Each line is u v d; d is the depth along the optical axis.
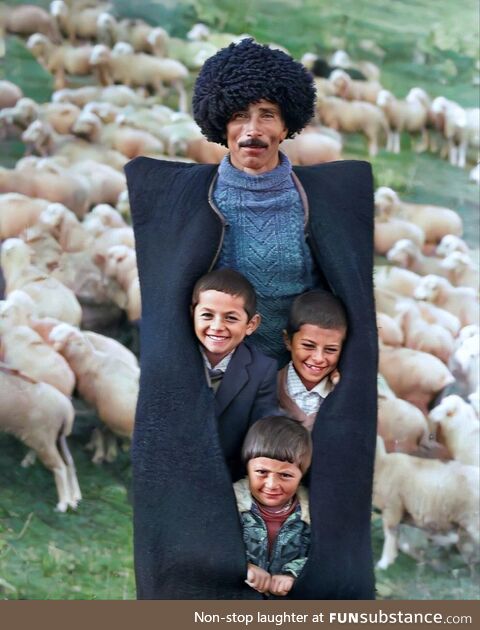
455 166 5.16
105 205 4.75
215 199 2.34
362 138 5.13
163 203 2.38
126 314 4.60
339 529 2.25
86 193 4.73
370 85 5.15
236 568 2.22
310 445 2.27
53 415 4.33
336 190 2.39
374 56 5.19
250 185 2.32
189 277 2.29
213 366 2.33
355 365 2.29
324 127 5.11
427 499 4.46
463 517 4.46
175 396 2.25
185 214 2.35
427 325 4.77
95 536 4.27
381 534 4.45
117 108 4.95
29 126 4.79
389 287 4.85
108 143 4.89
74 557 4.21
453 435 4.56
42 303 4.49
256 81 2.24
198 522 2.23
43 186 4.68
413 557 4.45
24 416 4.30
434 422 4.58
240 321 2.26
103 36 4.99
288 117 2.31
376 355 2.32
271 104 2.27
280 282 2.36
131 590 4.20
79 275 4.59
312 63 5.14
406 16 5.23
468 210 5.10
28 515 4.23
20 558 4.17
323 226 2.34
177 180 2.39
